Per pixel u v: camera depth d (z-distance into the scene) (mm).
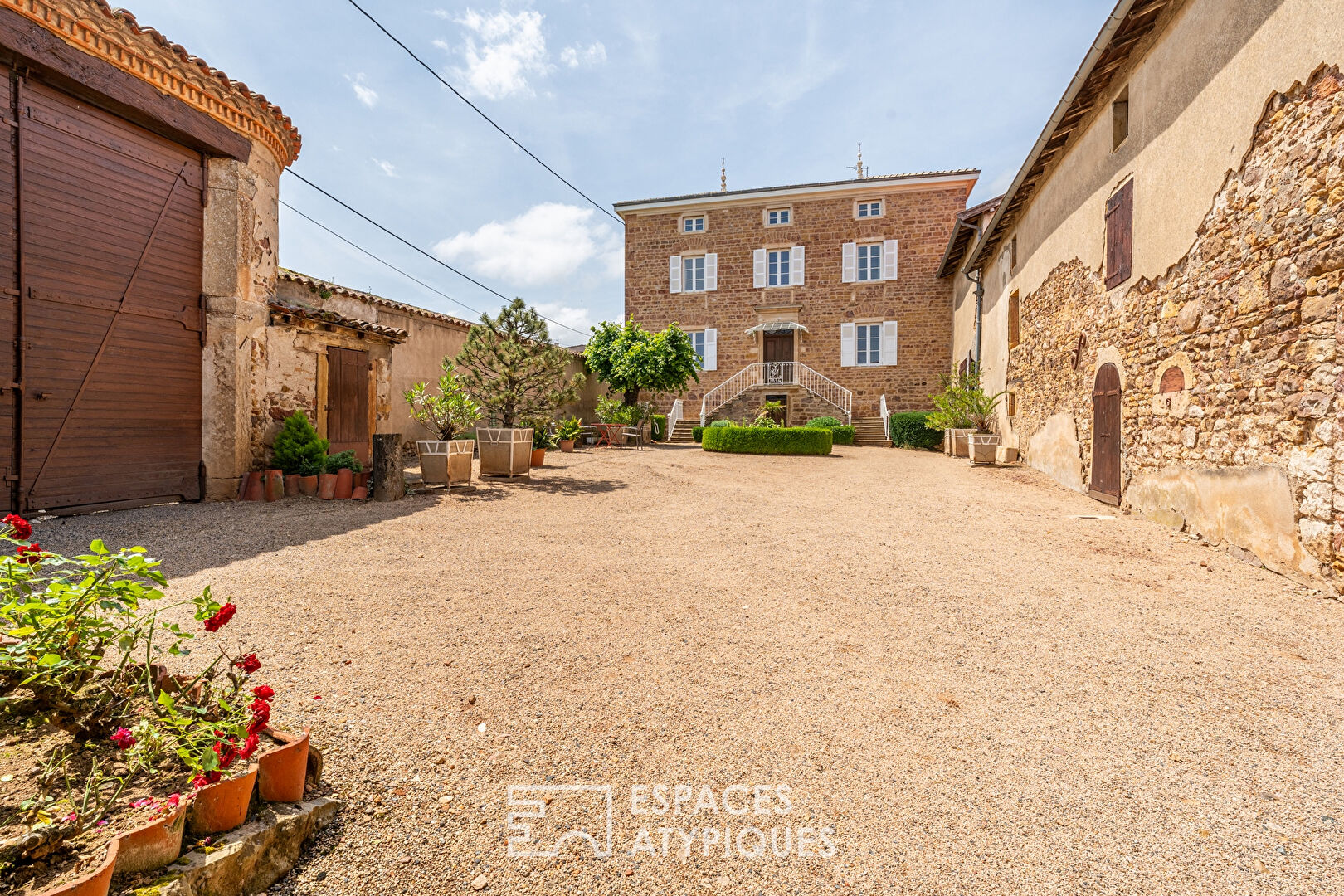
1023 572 4246
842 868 1579
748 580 4039
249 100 6336
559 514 6117
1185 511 5258
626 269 19812
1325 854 1629
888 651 2941
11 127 4832
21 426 4930
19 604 1623
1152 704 2455
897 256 17859
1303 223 3885
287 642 2803
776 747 2119
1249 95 4422
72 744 1595
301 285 8602
